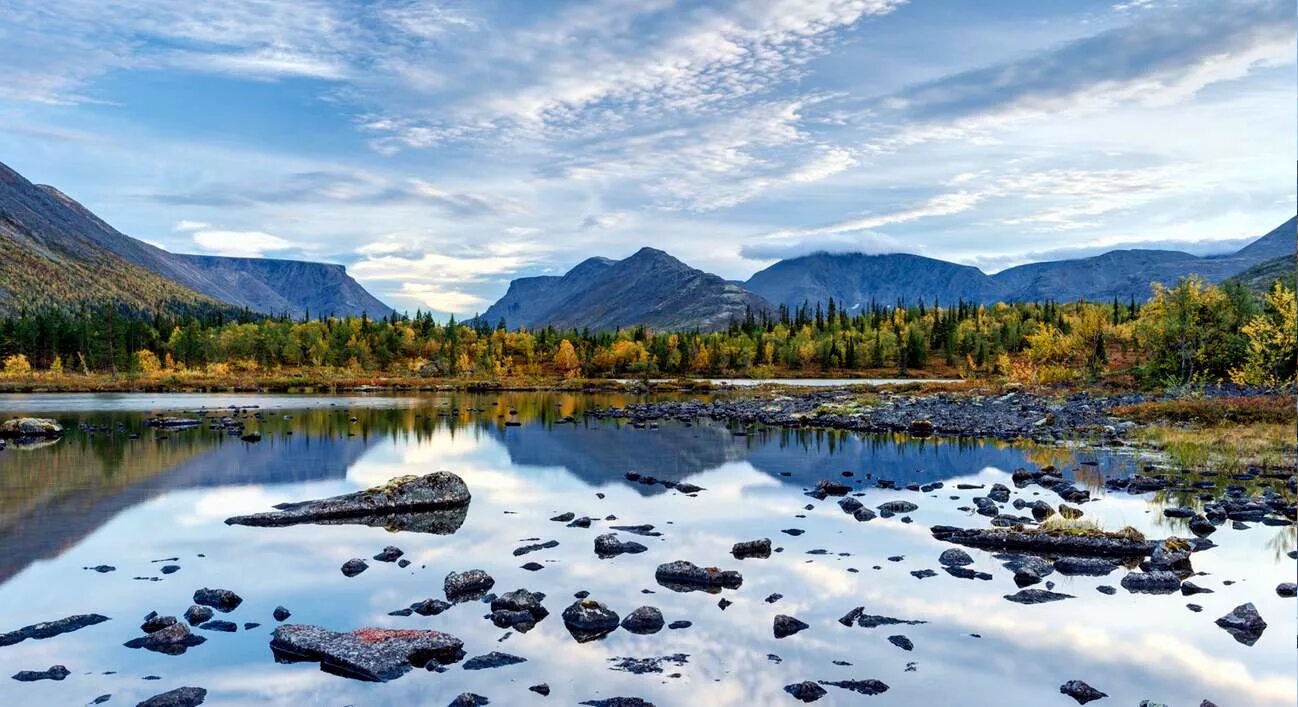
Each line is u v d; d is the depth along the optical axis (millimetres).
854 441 52469
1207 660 14992
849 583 20000
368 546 24344
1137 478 33281
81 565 22062
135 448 48844
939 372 186125
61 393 122875
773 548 23625
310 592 19609
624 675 14453
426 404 95875
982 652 15469
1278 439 44000
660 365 189875
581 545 24328
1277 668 14570
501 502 31734
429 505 30109
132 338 188000
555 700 13453
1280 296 71812
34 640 16281
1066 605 18172
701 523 27422
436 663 14922
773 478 37188
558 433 59438
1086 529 23422
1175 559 20734
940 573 20766
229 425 64125
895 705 13203
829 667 14789
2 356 166000
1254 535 24125
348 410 84500
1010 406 74500
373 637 15672
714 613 17812
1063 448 46469
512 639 16297
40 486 34875
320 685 14117
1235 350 81625
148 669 14820
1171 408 57594
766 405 84562
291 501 31859
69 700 13461
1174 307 87562
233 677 14461
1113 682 14062
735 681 14188
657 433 59094
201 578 20828
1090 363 111125
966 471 38562
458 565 22125
